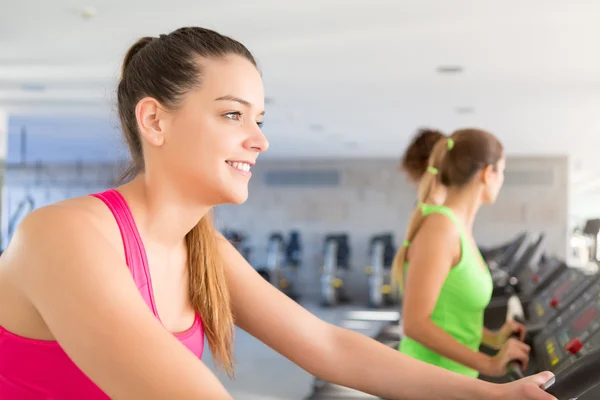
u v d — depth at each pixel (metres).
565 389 0.92
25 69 6.81
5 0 4.71
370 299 14.48
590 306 1.99
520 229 13.70
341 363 1.16
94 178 16.06
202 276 1.10
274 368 7.11
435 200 2.12
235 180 0.96
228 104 0.94
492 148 2.08
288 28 5.24
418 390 1.12
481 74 6.71
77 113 9.39
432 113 9.04
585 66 6.29
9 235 12.29
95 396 0.89
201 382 0.77
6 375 0.90
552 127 10.05
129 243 0.95
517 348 1.74
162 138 0.96
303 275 14.90
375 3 4.62
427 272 1.95
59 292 0.80
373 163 14.73
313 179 14.94
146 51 0.99
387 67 6.48
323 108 8.76
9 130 11.09
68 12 4.95
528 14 4.77
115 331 0.77
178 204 1.00
